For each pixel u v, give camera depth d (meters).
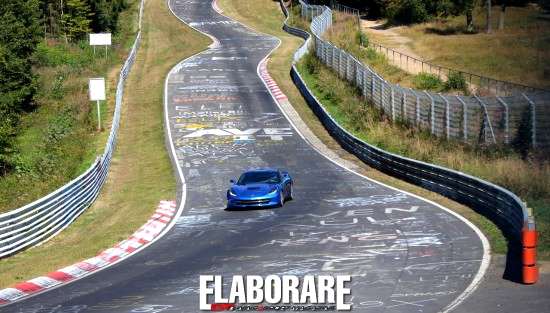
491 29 173.25
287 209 58.38
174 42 176.00
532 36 156.88
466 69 132.00
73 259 46.44
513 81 115.38
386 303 31.59
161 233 53.19
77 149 90.06
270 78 133.25
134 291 36.25
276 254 42.72
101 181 75.19
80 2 159.88
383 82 99.94
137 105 115.75
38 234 54.31
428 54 151.12
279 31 193.75
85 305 34.16
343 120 103.44
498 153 69.56
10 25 110.75
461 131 78.44
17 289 39.50
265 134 97.69
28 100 108.75
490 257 38.72
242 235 49.62
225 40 178.50
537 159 64.62
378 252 41.56
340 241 45.25
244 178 61.66
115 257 46.19
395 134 89.81
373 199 60.53
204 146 92.31
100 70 135.88
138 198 69.31
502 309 29.67
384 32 186.12
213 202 64.81
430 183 63.44
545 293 31.66
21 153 88.69
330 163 81.50
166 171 81.31
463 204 55.88
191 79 133.62
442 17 193.00
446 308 30.31
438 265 37.75
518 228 42.81
